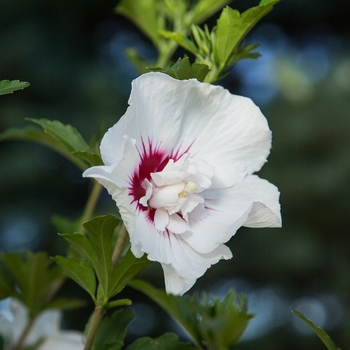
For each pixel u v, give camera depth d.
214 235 2.04
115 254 2.09
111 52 11.69
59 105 10.40
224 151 2.15
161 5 3.64
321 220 10.55
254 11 2.24
